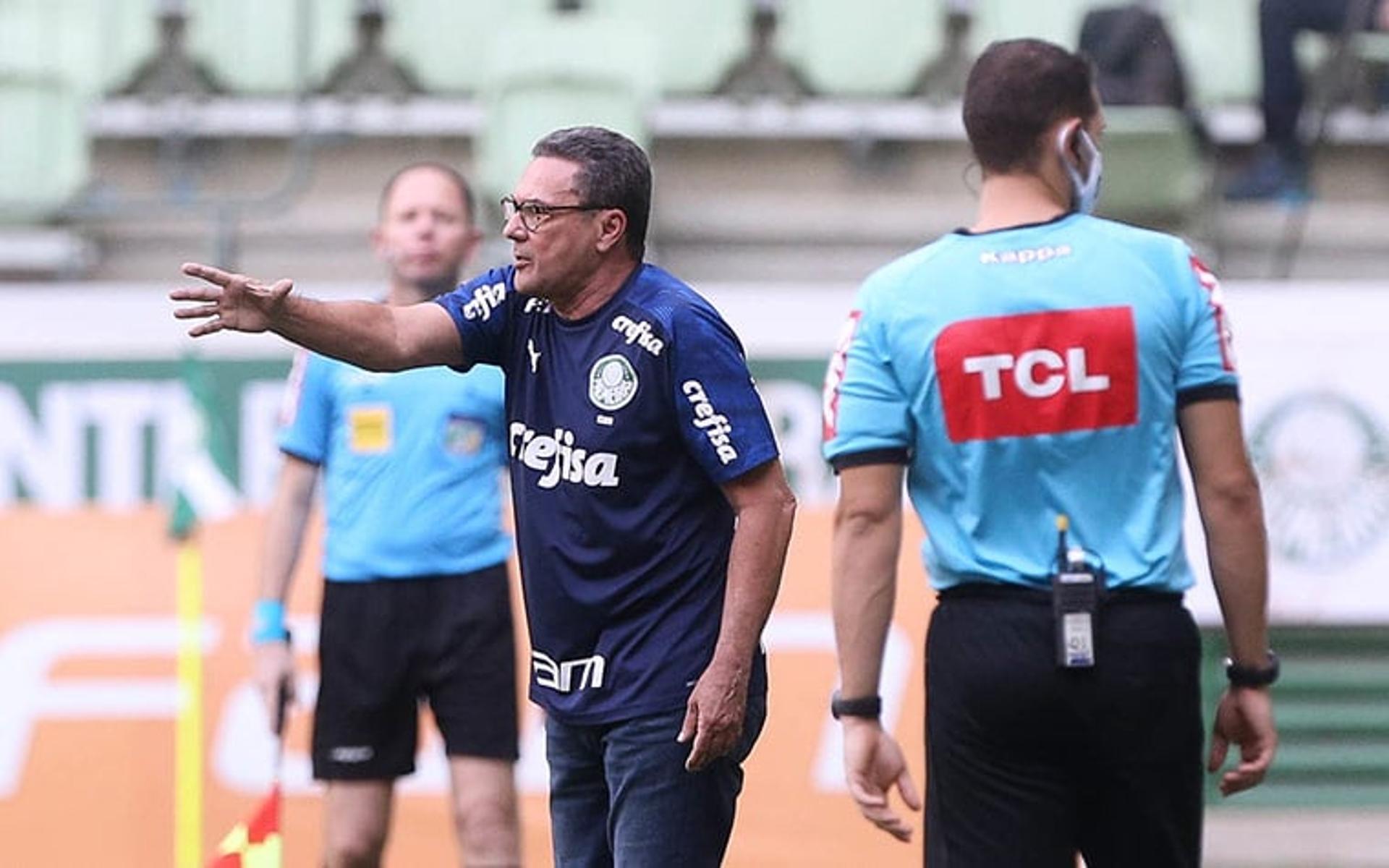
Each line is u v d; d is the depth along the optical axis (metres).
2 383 25.55
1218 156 31.62
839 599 13.98
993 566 13.42
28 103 30.20
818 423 26.09
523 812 23.70
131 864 23.91
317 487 23.12
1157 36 29.52
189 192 30.84
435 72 32.16
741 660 14.26
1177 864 13.46
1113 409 13.34
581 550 14.51
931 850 13.84
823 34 32.16
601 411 14.33
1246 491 13.52
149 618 24.36
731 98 32.22
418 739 21.08
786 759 24.09
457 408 20.81
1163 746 13.28
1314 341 26.45
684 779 14.55
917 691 24.17
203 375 23.94
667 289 14.48
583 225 14.24
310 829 23.97
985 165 14.02
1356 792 26.48
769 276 30.20
